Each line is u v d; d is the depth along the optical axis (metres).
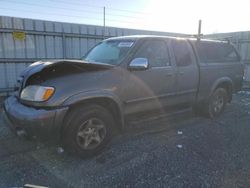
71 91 3.10
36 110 2.99
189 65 4.72
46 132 2.99
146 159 3.42
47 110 2.96
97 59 4.07
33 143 3.88
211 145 3.94
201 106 5.30
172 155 3.55
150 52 4.07
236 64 5.88
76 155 3.37
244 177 2.96
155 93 4.11
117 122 3.78
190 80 4.72
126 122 3.90
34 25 8.04
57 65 3.11
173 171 3.10
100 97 3.35
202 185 2.79
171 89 4.38
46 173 3.03
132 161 3.36
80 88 3.17
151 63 4.05
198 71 4.87
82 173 3.05
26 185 2.70
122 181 2.87
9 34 7.63
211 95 5.30
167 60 4.33
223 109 5.78
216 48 5.50
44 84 3.07
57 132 3.09
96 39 9.59
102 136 3.54
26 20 7.86
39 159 3.39
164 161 3.37
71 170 3.12
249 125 5.02
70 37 8.91
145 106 4.02
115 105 3.61
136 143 3.98
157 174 3.02
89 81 3.27
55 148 3.70
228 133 4.52
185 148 3.80
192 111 5.73
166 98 4.34
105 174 3.03
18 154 3.52
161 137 4.27
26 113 2.99
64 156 3.49
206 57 5.18
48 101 2.97
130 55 3.77
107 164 3.28
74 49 9.09
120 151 3.68
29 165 3.22
